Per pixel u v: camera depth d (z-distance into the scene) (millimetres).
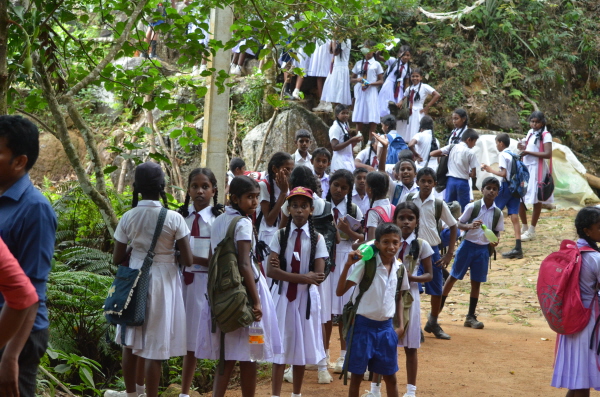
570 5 17141
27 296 2340
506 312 7809
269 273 4418
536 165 10773
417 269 5652
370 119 11906
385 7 13562
